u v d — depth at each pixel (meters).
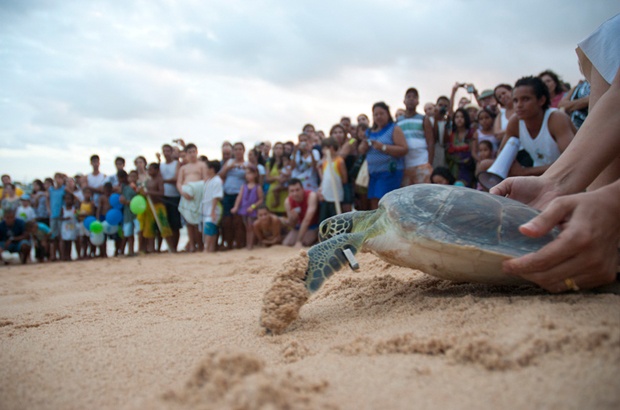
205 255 9.95
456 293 3.17
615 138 2.82
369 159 8.39
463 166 8.25
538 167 5.69
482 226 2.77
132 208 10.99
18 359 2.59
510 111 7.49
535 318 2.19
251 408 1.52
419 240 2.88
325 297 3.73
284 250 9.55
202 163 11.69
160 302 4.25
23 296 5.58
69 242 13.05
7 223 12.75
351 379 1.92
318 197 10.05
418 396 1.72
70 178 13.30
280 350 2.46
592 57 3.05
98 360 2.48
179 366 2.31
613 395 1.54
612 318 2.07
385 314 2.90
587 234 2.20
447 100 8.71
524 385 1.70
